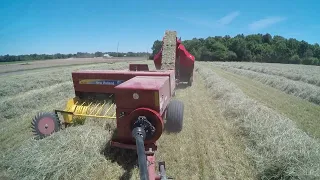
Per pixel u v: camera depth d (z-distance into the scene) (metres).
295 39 92.31
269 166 4.82
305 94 12.46
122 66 35.56
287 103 11.14
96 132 5.69
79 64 46.72
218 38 89.81
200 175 4.75
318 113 9.35
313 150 5.05
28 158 4.67
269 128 6.45
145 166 3.15
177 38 13.70
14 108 9.40
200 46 80.81
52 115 5.99
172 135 6.75
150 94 4.68
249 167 5.07
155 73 6.50
